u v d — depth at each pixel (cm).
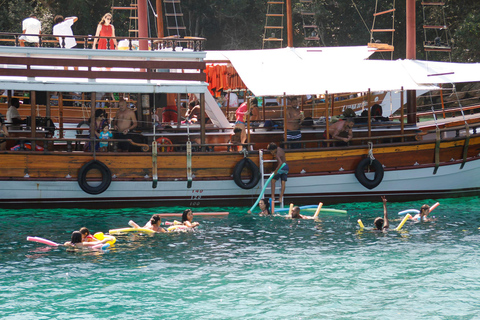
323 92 2150
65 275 1333
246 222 1912
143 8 2442
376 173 2214
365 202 2284
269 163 2173
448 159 2288
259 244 1622
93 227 1811
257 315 1106
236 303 1167
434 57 6931
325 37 7462
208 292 1230
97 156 2059
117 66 2072
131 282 1290
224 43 7475
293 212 1975
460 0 6844
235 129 2186
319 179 2195
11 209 2075
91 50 2050
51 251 1538
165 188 2122
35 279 1304
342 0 7188
